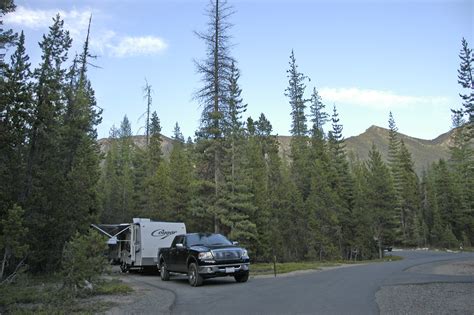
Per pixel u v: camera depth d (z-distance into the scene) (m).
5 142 17.95
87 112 26.44
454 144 86.25
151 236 23.70
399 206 78.94
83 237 14.27
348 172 59.91
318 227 45.19
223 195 31.58
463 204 77.94
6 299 11.66
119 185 51.75
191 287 15.87
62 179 20.78
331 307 10.04
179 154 47.25
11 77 18.38
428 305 10.17
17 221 13.13
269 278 18.58
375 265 27.98
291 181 50.09
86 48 28.84
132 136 73.75
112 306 11.32
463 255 45.19
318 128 65.75
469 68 45.69
